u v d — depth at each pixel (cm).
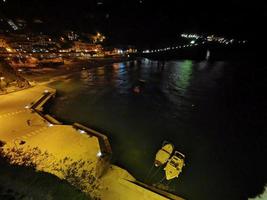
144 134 2459
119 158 1953
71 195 754
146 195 1395
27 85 3728
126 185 1470
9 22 6931
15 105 2784
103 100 3569
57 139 1936
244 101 3678
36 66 5353
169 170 1761
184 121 2864
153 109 3253
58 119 2750
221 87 4525
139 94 3956
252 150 2205
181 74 5800
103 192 1376
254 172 1862
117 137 2364
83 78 4903
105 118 2869
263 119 2945
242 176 1805
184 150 2172
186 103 3556
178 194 1565
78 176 1416
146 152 2081
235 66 7262
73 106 3247
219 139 2411
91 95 3788
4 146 1747
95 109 3169
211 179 1752
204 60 8912
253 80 5153
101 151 1797
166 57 9731
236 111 3238
